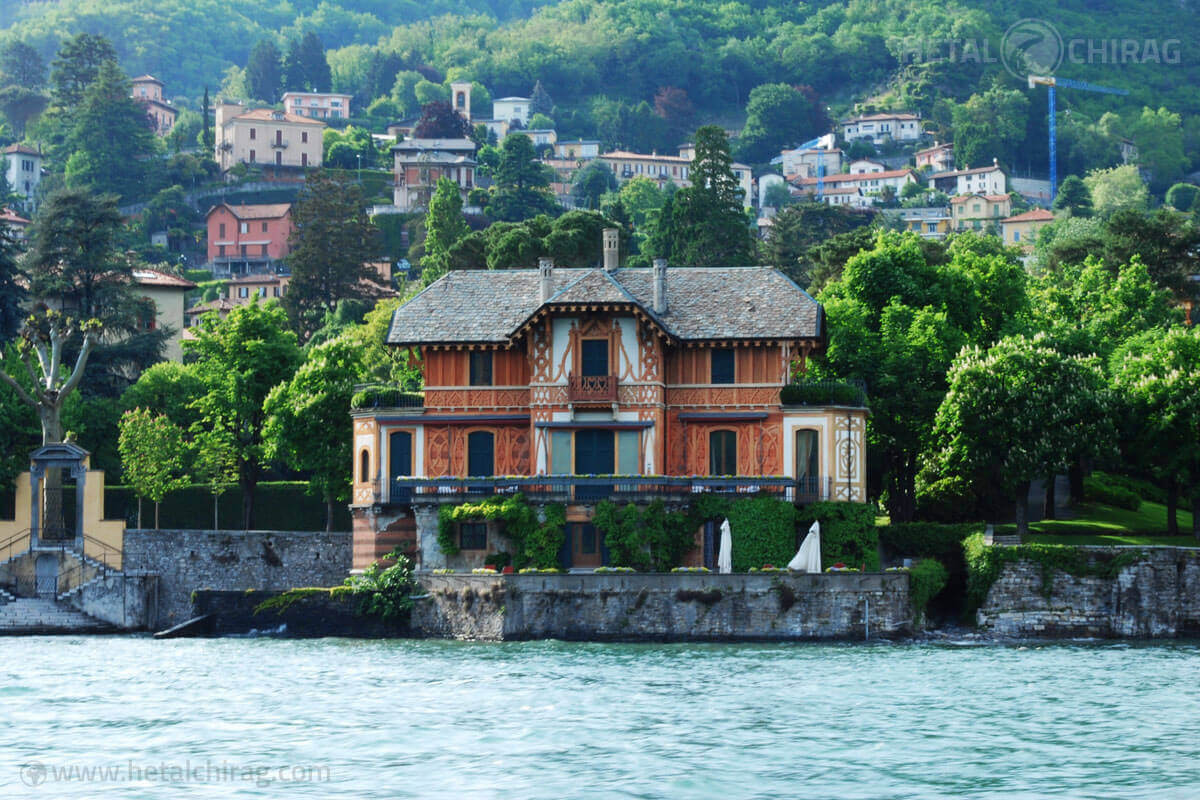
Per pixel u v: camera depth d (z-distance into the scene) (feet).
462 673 625.41
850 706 547.90
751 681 601.21
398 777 447.42
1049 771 453.99
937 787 437.17
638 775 449.06
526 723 519.19
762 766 459.73
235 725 520.83
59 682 613.52
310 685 599.57
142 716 538.06
